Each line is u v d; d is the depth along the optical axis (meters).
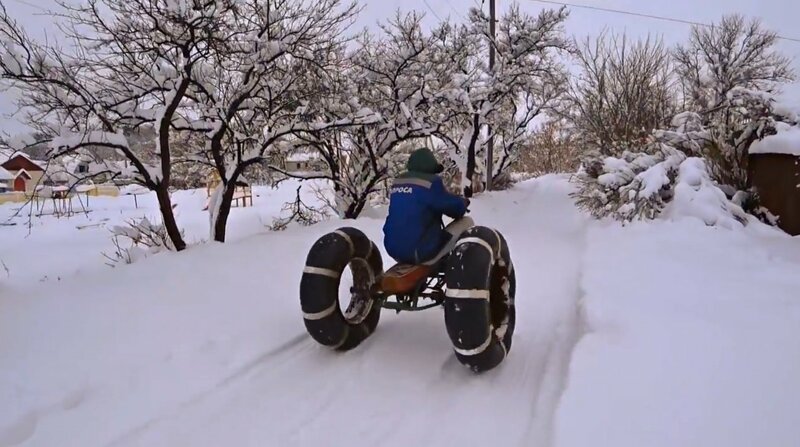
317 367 3.89
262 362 3.95
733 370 3.24
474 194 17.70
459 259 3.57
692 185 8.42
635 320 4.14
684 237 7.14
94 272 6.01
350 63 10.48
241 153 8.78
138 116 7.83
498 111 17.66
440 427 3.08
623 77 16.09
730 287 5.00
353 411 3.28
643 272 5.66
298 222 11.53
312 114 9.42
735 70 21.36
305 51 8.74
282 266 6.36
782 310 4.31
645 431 2.65
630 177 9.66
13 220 23.64
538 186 22.45
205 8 7.18
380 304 4.37
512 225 10.85
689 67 21.36
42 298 4.97
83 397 3.38
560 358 3.92
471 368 3.62
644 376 3.21
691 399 2.92
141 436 3.00
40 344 3.99
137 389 3.48
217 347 4.10
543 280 6.19
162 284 5.43
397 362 3.96
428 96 12.04
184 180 12.12
